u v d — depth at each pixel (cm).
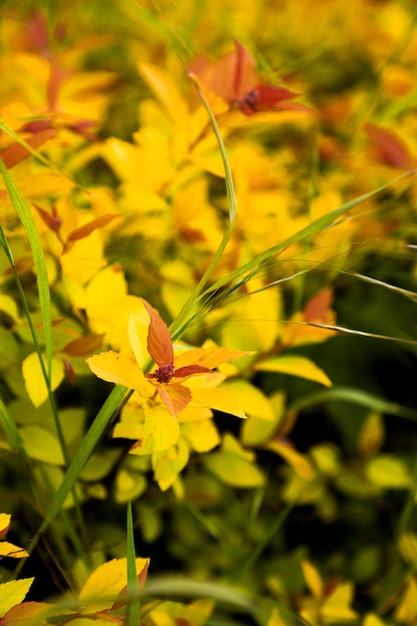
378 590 73
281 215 71
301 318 65
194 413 57
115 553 67
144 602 60
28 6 99
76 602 54
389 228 75
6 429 58
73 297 61
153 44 93
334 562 74
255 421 67
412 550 70
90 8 107
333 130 89
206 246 68
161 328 53
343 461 75
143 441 56
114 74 72
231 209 55
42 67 70
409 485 73
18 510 66
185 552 71
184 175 67
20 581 54
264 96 61
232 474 67
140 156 65
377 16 103
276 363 65
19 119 61
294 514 75
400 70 85
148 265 72
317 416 76
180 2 92
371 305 80
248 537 71
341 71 103
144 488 65
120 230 67
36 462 63
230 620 65
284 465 75
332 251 72
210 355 55
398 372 77
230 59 62
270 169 75
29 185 60
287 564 72
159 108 76
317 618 67
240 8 103
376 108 89
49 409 63
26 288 69
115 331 61
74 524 66
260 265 60
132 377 53
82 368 62
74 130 66
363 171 79
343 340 77
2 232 56
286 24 106
